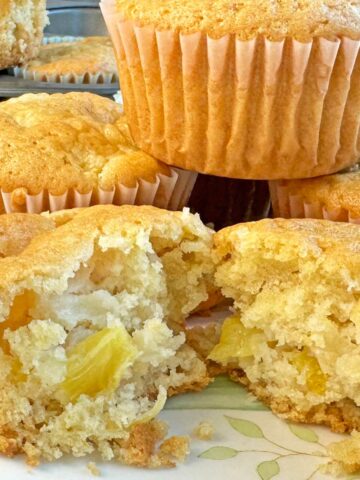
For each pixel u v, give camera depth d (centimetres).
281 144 14
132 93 15
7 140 15
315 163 14
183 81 14
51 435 11
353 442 11
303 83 13
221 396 12
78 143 16
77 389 11
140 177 15
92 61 26
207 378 13
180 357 13
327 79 13
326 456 11
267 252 12
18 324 11
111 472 11
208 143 14
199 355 13
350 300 12
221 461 11
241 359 13
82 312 12
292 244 12
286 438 12
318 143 14
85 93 18
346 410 12
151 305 12
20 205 15
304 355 12
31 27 25
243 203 17
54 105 17
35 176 15
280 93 13
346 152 14
